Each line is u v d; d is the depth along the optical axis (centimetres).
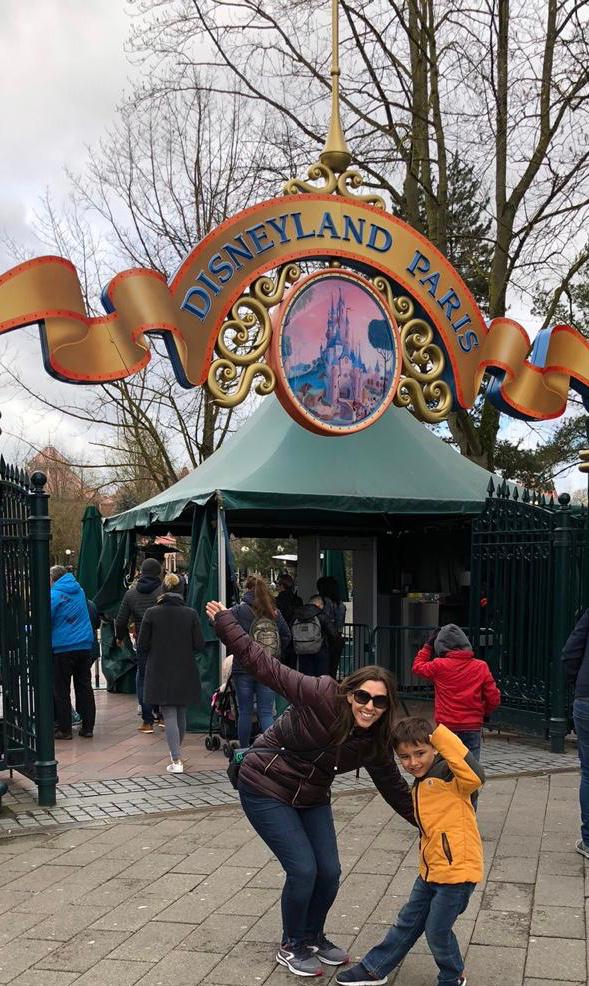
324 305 800
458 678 581
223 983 379
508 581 938
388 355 829
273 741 380
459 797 354
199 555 970
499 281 1512
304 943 389
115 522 1307
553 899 468
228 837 588
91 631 945
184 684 768
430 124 1492
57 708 925
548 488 2112
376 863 528
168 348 741
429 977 384
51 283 673
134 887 495
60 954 409
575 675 546
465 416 1473
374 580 1245
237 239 757
